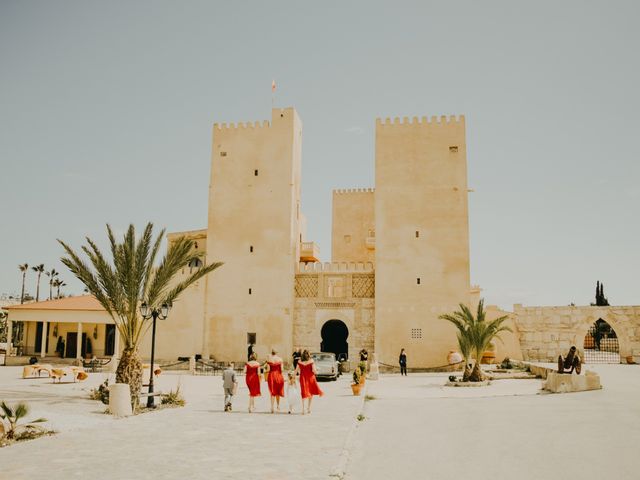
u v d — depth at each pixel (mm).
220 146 44781
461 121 42188
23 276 95938
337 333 46094
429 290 40219
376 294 40688
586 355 46344
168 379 32594
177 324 43094
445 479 9750
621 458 11148
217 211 43875
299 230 46562
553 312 44781
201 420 16391
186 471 10023
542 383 28062
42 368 31734
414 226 41156
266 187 43562
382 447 12750
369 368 33406
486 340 29344
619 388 24078
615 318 43531
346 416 17172
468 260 40344
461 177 41438
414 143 42281
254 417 17047
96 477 9570
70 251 22500
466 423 16031
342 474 10062
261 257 42719
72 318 44875
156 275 22922
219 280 43000
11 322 46000
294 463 10664
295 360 26453
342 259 56125
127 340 21938
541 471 10211
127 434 13906
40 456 11281
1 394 23969
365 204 56812
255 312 42125
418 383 30469
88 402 21312
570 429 14461
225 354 42062
